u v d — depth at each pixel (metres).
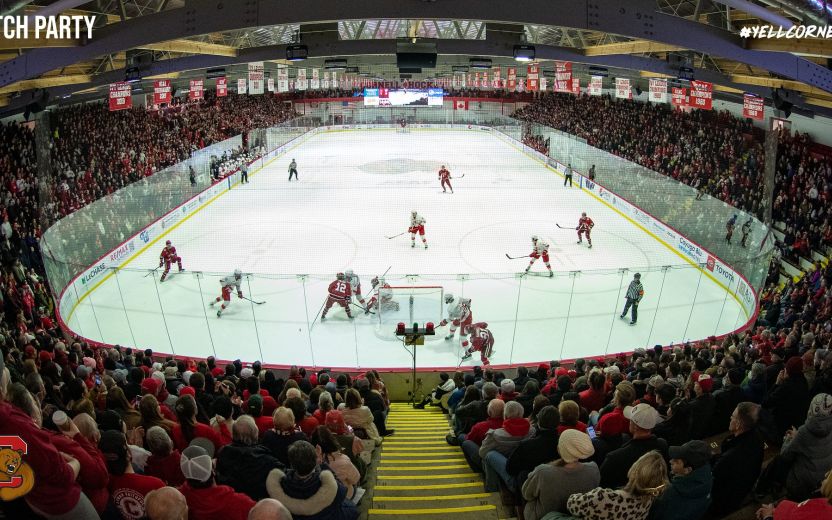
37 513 3.31
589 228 25.28
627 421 6.25
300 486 4.10
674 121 37.94
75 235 19.98
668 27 15.90
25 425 3.18
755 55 17.36
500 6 14.34
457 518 5.82
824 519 3.54
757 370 7.64
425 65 19.69
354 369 14.38
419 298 16.09
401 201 34.44
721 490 5.12
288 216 30.91
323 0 14.29
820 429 5.04
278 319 17.17
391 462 7.92
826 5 12.12
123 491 4.13
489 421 7.14
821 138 27.83
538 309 17.36
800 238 21.91
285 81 36.94
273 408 7.75
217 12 14.95
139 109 42.03
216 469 4.85
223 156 37.47
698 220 22.66
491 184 39.72
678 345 14.22
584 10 14.80
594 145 42.12
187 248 25.48
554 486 4.50
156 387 8.10
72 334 16.38
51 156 27.45
